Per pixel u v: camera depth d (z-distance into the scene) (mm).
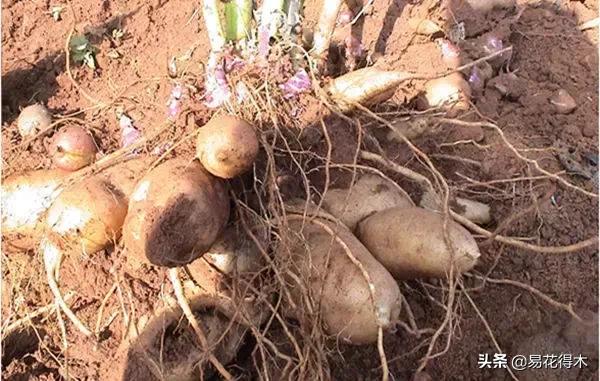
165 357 1509
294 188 1586
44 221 1510
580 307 1598
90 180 1497
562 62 2072
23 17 2289
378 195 1598
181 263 1376
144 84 1916
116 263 1512
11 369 1590
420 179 1587
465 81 1855
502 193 1688
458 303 1475
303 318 1414
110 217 1453
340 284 1382
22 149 1819
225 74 1593
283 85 1616
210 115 1578
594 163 1787
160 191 1359
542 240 1659
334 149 1631
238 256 1518
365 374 1536
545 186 1726
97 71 2072
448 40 1981
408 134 1705
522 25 2199
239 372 1574
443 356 1552
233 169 1378
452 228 1445
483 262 1616
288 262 1420
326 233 1488
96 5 2283
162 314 1528
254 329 1412
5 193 1638
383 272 1397
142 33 2164
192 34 2123
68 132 1687
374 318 1354
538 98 1938
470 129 1786
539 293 1522
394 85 1604
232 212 1525
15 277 1651
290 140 1598
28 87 2076
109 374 1525
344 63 1850
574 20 2252
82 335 1585
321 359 1402
